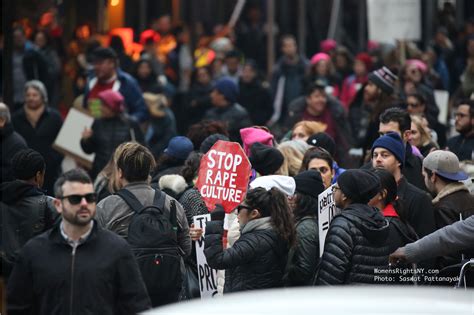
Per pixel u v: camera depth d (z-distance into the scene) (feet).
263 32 213.25
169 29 196.75
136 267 62.34
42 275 61.00
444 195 78.95
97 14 191.31
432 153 79.56
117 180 73.05
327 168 80.69
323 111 119.65
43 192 73.77
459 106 103.50
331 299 42.29
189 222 79.51
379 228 68.03
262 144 80.79
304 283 71.56
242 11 216.54
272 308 41.09
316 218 74.02
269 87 162.91
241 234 70.59
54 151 119.65
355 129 120.26
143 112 128.88
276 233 69.62
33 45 162.91
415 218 76.69
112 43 162.30
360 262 67.62
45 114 119.44
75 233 61.57
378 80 107.24
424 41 209.46
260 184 73.56
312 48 215.31
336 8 214.07
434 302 41.73
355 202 69.05
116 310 62.28
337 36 214.28
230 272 70.90
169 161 88.33
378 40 136.77
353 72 172.14
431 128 116.78
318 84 119.65
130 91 128.16
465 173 81.30
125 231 70.59
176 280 69.77
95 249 61.57
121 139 112.57
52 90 160.56
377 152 78.33
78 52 171.73
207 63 187.21
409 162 85.35
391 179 72.84
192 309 42.22
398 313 40.04
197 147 95.61
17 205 71.51
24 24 162.61
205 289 76.28
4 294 63.93
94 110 121.49
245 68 156.35
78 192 61.11
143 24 209.05
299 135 96.99
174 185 80.69
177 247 70.38
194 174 82.12
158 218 69.87
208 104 160.56
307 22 215.31
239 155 74.02
